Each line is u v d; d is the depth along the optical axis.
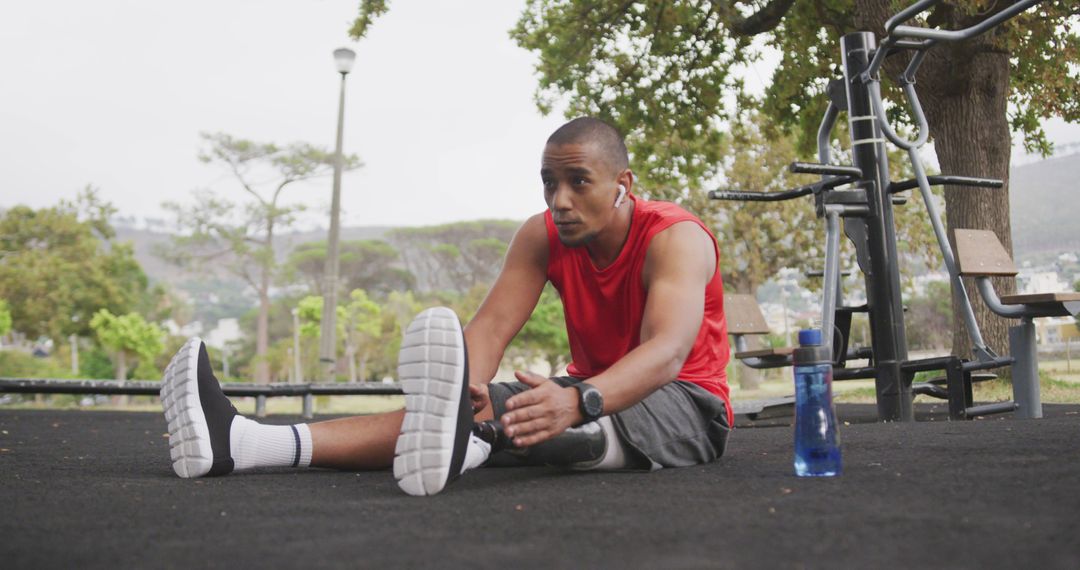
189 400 2.11
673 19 10.29
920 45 3.99
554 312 41.06
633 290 2.19
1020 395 3.91
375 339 53.78
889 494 1.58
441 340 1.72
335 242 16.25
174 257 52.34
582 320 2.30
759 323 5.28
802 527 1.28
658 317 2.02
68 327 39.53
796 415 1.93
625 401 1.91
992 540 1.17
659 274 2.10
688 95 10.63
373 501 1.69
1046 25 7.89
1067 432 2.76
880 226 4.12
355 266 71.75
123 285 46.38
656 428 2.10
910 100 4.20
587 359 2.35
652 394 2.15
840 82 4.27
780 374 31.53
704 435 2.22
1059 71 8.40
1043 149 10.13
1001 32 7.30
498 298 2.35
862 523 1.30
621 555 1.13
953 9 7.31
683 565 1.06
